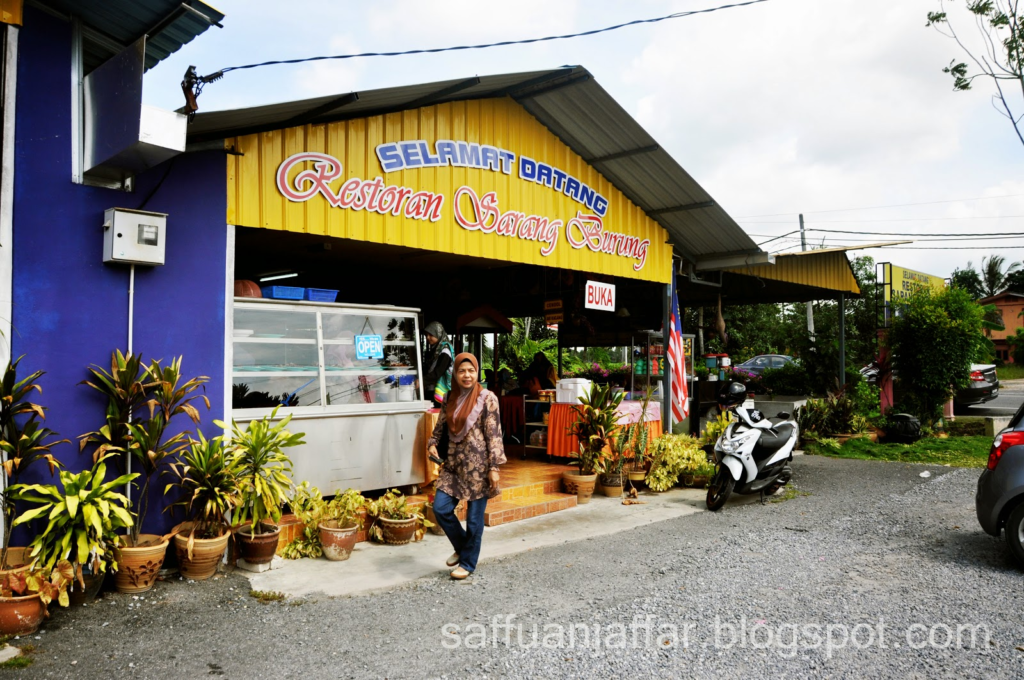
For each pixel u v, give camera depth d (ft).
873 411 46.98
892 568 17.65
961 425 45.06
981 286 176.65
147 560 14.76
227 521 17.02
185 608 14.39
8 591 12.59
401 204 21.68
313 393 19.72
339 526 18.33
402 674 11.61
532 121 26.21
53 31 15.08
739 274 41.88
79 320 15.39
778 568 17.71
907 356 45.01
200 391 17.17
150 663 11.90
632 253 31.24
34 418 14.23
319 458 19.52
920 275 51.57
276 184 18.71
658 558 18.67
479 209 24.14
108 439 15.29
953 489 28.53
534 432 30.53
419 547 19.48
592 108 25.12
